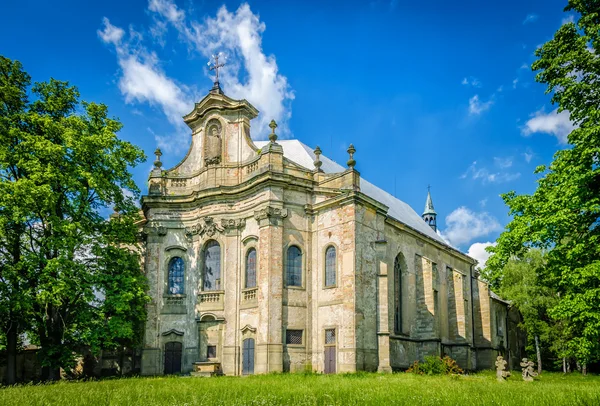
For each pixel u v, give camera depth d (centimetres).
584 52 2311
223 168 4094
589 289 2323
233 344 3725
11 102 3341
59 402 1658
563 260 2467
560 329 5556
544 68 2456
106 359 4038
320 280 3728
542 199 2664
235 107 4159
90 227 3453
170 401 1648
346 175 3775
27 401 1698
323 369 3572
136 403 1603
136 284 3534
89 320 3331
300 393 1822
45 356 3203
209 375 3553
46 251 3161
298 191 3859
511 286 5825
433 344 4422
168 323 3969
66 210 3366
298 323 3647
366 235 3722
